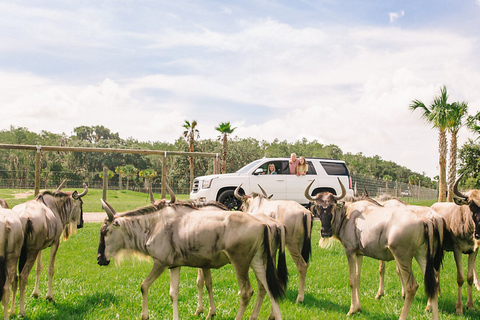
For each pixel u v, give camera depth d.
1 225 4.77
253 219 5.29
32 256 5.77
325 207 6.50
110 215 5.82
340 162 15.10
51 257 6.40
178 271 5.64
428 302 6.25
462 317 5.95
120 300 6.45
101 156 77.88
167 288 7.18
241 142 70.38
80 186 30.72
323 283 7.84
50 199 6.66
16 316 5.55
